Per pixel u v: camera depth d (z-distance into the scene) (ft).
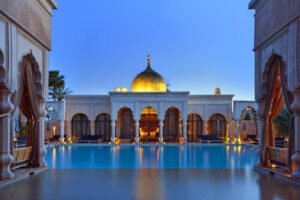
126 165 30.94
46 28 27.35
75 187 19.83
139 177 23.48
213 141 61.87
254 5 28.17
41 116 27.71
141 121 74.95
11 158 21.11
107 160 35.47
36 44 25.48
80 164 31.91
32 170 25.00
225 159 36.27
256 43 28.14
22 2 21.94
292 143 22.39
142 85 68.18
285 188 19.45
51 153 44.47
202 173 25.36
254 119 66.74
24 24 22.24
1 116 20.21
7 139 20.63
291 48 20.97
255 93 28.68
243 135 69.92
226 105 65.67
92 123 65.41
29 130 27.17
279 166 24.82
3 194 17.89
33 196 17.42
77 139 64.03
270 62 25.88
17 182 21.53
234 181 21.81
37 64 25.86
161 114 60.23
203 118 65.67
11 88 20.43
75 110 65.41
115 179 22.63
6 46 19.97
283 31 22.49
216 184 20.75
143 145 57.57
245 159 36.32
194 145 58.08
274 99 27.04
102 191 18.69
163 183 21.09
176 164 31.60
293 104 21.02
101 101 65.51
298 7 19.89
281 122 52.54
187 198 16.98
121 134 73.26
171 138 69.21
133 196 17.42
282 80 23.57
